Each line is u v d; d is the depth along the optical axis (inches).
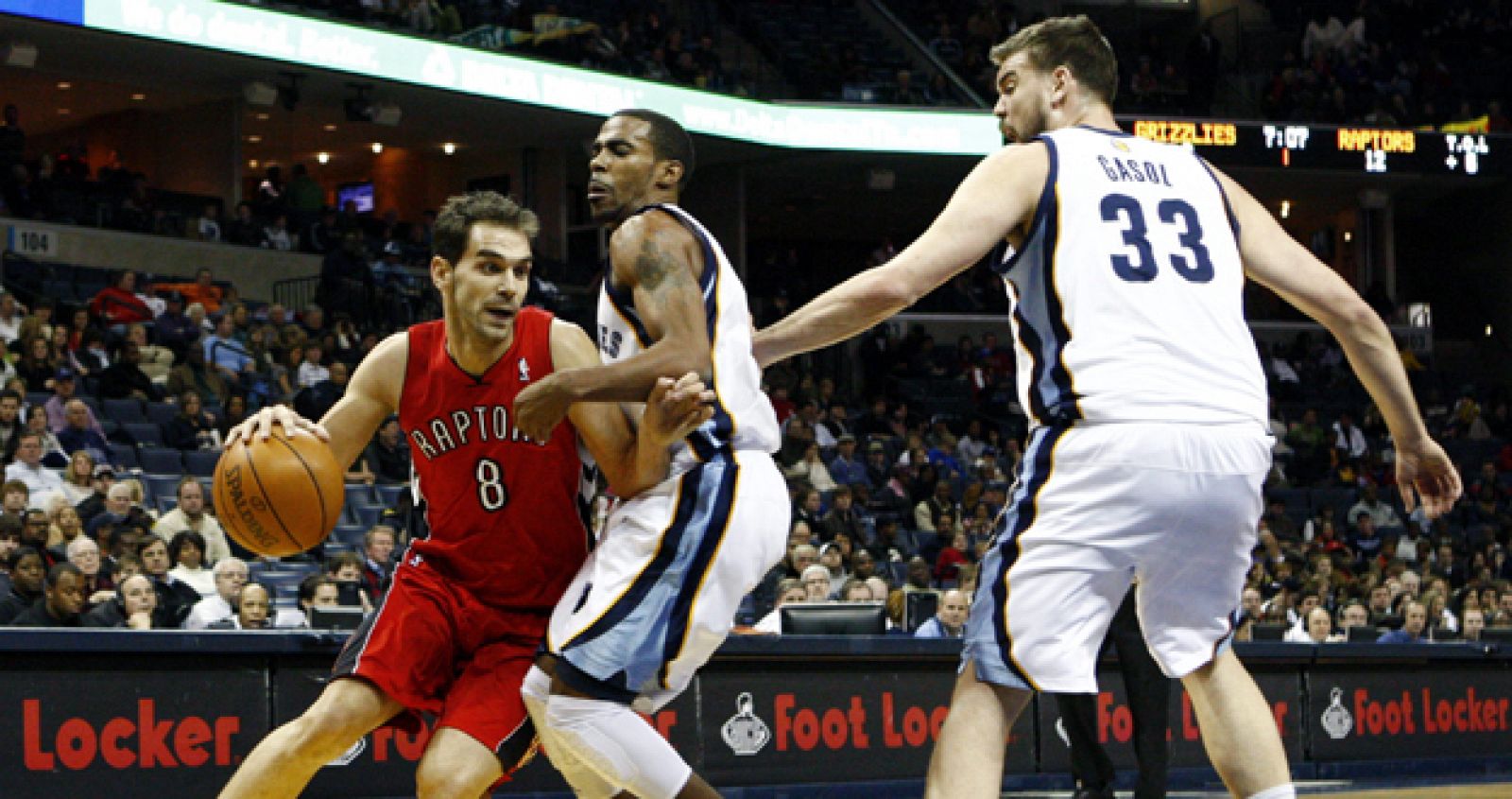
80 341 514.3
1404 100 888.9
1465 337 969.5
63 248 623.5
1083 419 110.8
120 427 468.4
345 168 880.3
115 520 366.0
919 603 349.4
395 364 136.1
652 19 783.1
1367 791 309.7
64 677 215.3
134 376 494.3
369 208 872.9
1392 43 957.2
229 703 229.5
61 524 346.9
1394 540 634.8
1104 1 955.3
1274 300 895.7
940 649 299.0
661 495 126.0
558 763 133.9
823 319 112.0
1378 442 781.9
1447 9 970.1
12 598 292.8
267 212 714.2
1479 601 509.0
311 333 585.9
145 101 745.0
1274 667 343.6
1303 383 819.4
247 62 672.4
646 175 128.3
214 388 510.6
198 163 752.3
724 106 746.8
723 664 276.1
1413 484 129.3
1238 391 113.1
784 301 815.7
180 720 225.0
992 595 112.5
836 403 718.5
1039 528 111.1
